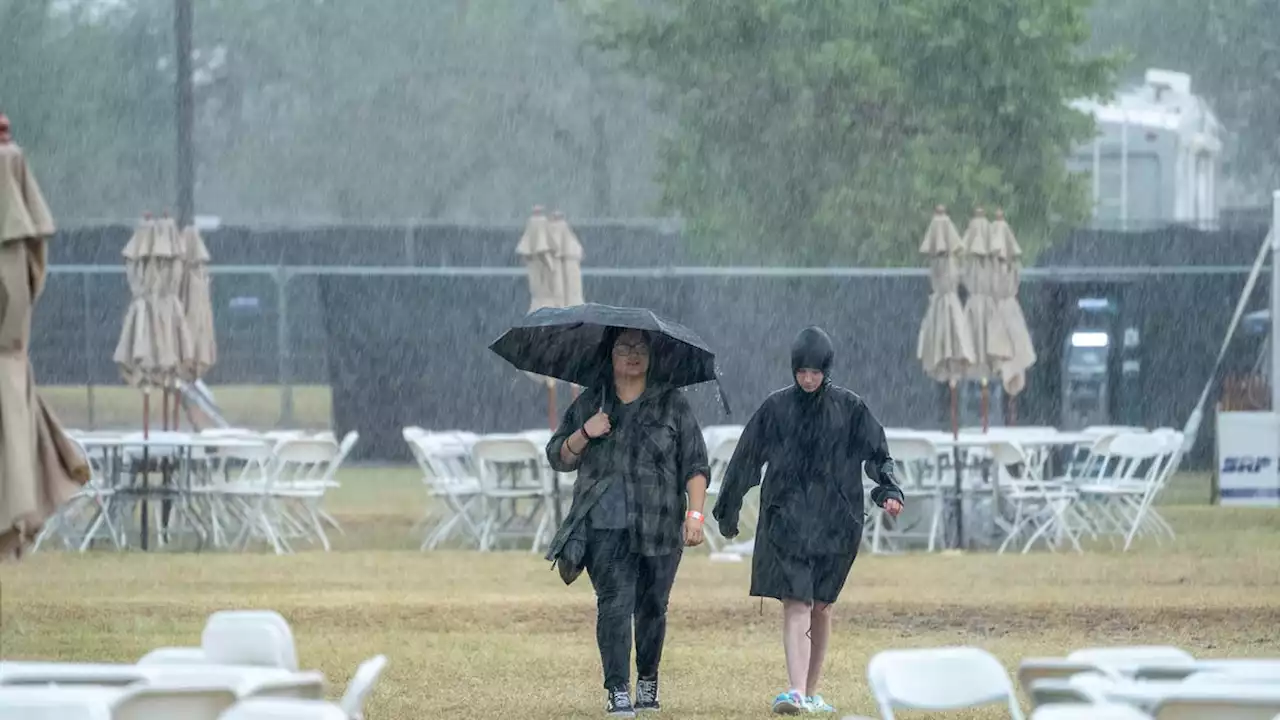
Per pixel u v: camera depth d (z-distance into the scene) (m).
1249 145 150.62
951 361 62.06
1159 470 80.75
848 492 29.86
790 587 29.61
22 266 28.64
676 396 29.75
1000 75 109.19
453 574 52.47
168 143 167.50
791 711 29.78
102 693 19.16
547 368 30.20
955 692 21.06
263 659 22.97
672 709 30.78
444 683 33.97
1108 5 151.75
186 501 61.06
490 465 62.91
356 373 93.38
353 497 78.06
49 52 165.12
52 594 47.81
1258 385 87.56
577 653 37.84
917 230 109.62
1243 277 90.88
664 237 101.12
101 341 99.25
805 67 111.69
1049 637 40.28
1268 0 149.62
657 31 115.56
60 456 29.39
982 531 62.84
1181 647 38.78
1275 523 66.81
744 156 113.44
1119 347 90.81
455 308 93.06
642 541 29.06
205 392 79.62
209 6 171.25
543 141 164.88
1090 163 109.69
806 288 94.25
